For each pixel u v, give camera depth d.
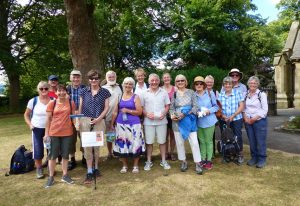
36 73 29.12
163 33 31.75
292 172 6.25
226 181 5.81
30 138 10.81
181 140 6.45
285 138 9.90
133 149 6.30
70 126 5.96
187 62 31.59
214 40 29.66
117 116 6.45
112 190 5.54
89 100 6.02
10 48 25.02
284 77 24.12
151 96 6.49
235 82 7.12
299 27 25.14
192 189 5.46
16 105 26.12
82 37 10.45
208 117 6.60
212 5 29.06
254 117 6.62
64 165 6.02
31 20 26.39
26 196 5.41
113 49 33.88
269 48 30.55
